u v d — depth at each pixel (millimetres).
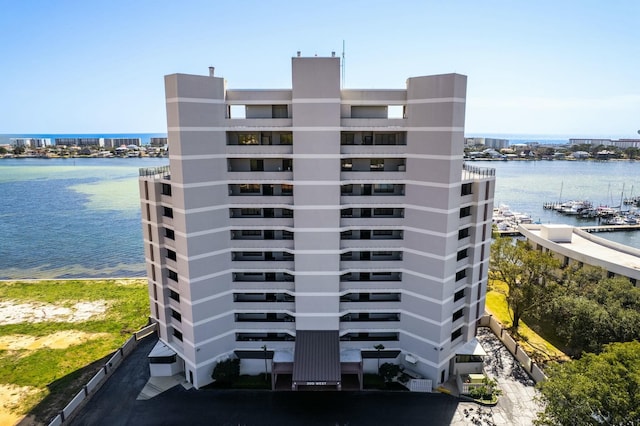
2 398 46562
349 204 45531
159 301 50656
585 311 49031
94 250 113688
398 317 48562
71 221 143625
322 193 44500
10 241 121188
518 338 57094
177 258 45469
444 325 45812
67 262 104750
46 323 66500
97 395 46250
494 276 67938
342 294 46844
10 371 52062
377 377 48688
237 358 48688
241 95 44281
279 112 46094
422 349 47062
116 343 59656
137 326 65250
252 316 49844
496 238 66500
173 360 49875
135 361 53406
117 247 116188
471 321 50156
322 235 45469
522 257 58406
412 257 46062
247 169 46844
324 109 42688
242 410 43500
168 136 42781
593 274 61500
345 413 42875
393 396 45531
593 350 47531
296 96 42500
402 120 44062
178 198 43219
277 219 46219
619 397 30797
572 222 153625
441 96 41156
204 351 46750
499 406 43750
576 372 35469
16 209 161750
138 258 107875
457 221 44594
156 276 50312
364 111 46688
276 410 43469
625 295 52719
